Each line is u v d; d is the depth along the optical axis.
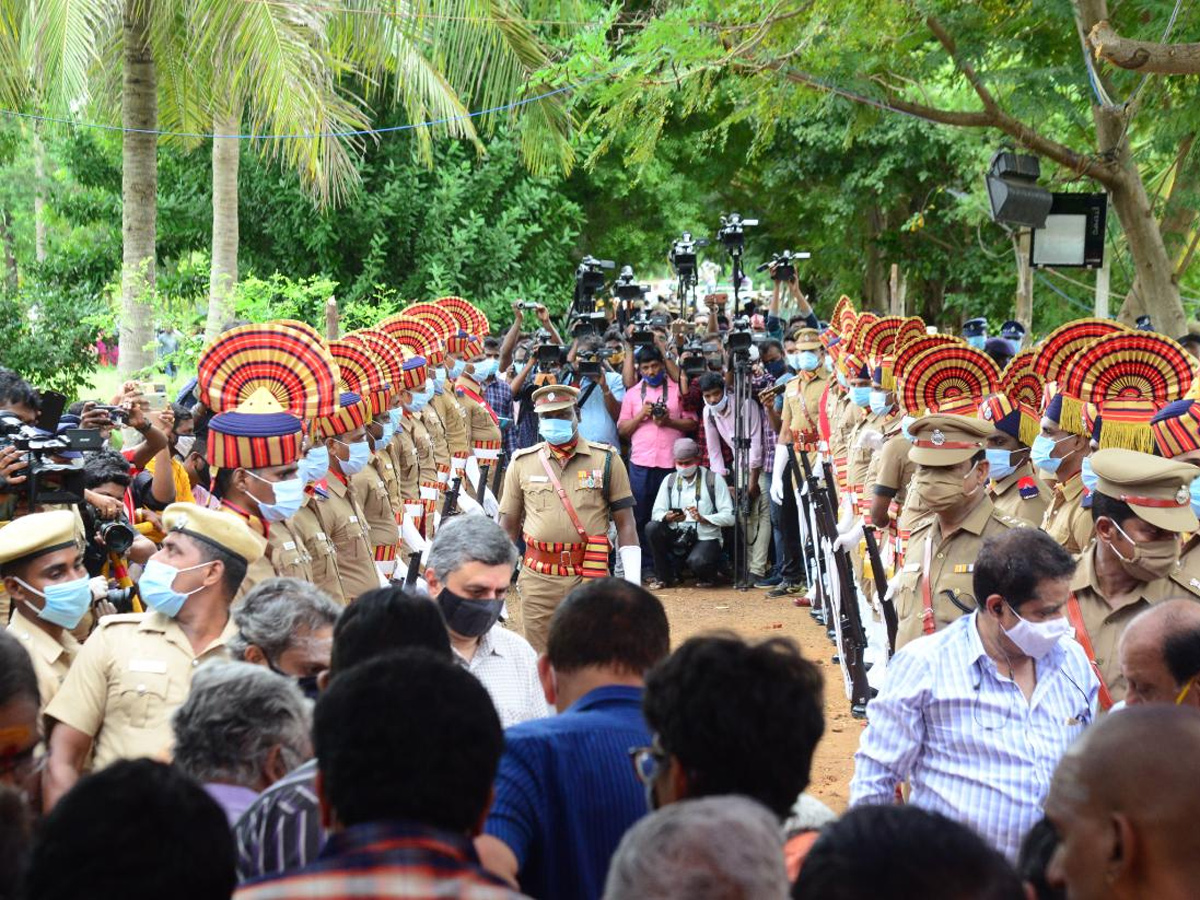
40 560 4.77
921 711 4.34
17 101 13.66
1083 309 20.86
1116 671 4.86
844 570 9.11
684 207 26.28
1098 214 12.56
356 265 22.33
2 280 21.78
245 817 3.22
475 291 22.20
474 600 5.14
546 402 8.00
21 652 3.43
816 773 7.90
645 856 2.16
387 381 8.52
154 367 13.84
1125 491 4.73
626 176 24.62
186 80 14.84
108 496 6.55
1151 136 14.12
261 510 6.18
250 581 6.07
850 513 10.54
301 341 6.75
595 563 8.05
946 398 8.16
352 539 7.30
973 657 4.30
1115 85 12.45
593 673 3.64
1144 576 4.84
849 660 9.21
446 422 12.65
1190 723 2.49
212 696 3.45
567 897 3.35
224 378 6.71
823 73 12.37
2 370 6.65
